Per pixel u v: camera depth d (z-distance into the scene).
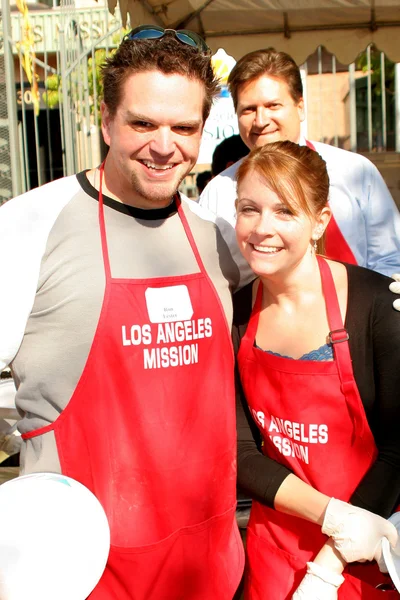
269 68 2.57
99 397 1.68
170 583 1.77
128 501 1.71
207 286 1.82
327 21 5.02
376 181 2.72
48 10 4.96
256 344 1.82
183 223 1.87
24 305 1.68
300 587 1.62
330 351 1.69
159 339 1.72
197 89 1.67
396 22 5.02
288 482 1.75
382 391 1.67
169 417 1.73
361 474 1.73
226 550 1.88
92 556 1.47
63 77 4.66
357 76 6.37
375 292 1.69
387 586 1.69
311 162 1.73
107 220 1.75
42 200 1.75
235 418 1.87
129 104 1.63
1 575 1.42
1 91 4.09
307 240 1.71
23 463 1.75
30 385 1.70
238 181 1.76
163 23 5.00
